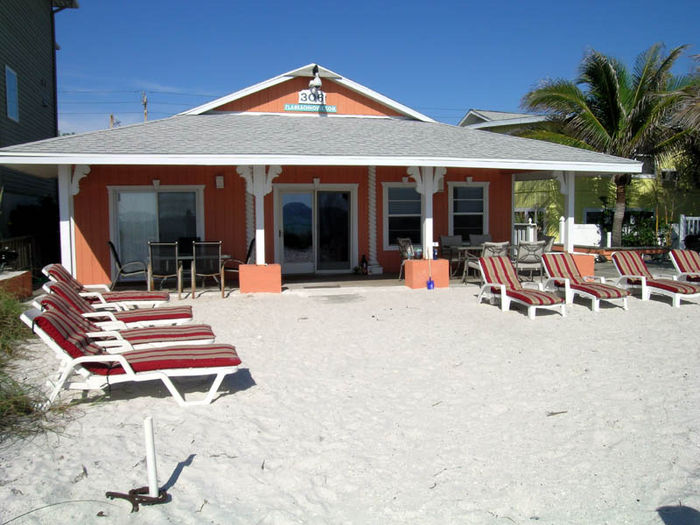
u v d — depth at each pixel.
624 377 6.11
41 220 16.94
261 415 5.09
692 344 7.57
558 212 22.45
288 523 3.40
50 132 20.58
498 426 4.81
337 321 9.29
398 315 9.77
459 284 13.73
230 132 13.03
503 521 3.40
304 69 15.22
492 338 8.00
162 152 10.96
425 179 12.85
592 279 12.39
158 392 5.73
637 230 21.22
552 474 3.96
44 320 5.02
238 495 3.72
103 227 14.21
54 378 5.78
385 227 15.92
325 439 4.57
